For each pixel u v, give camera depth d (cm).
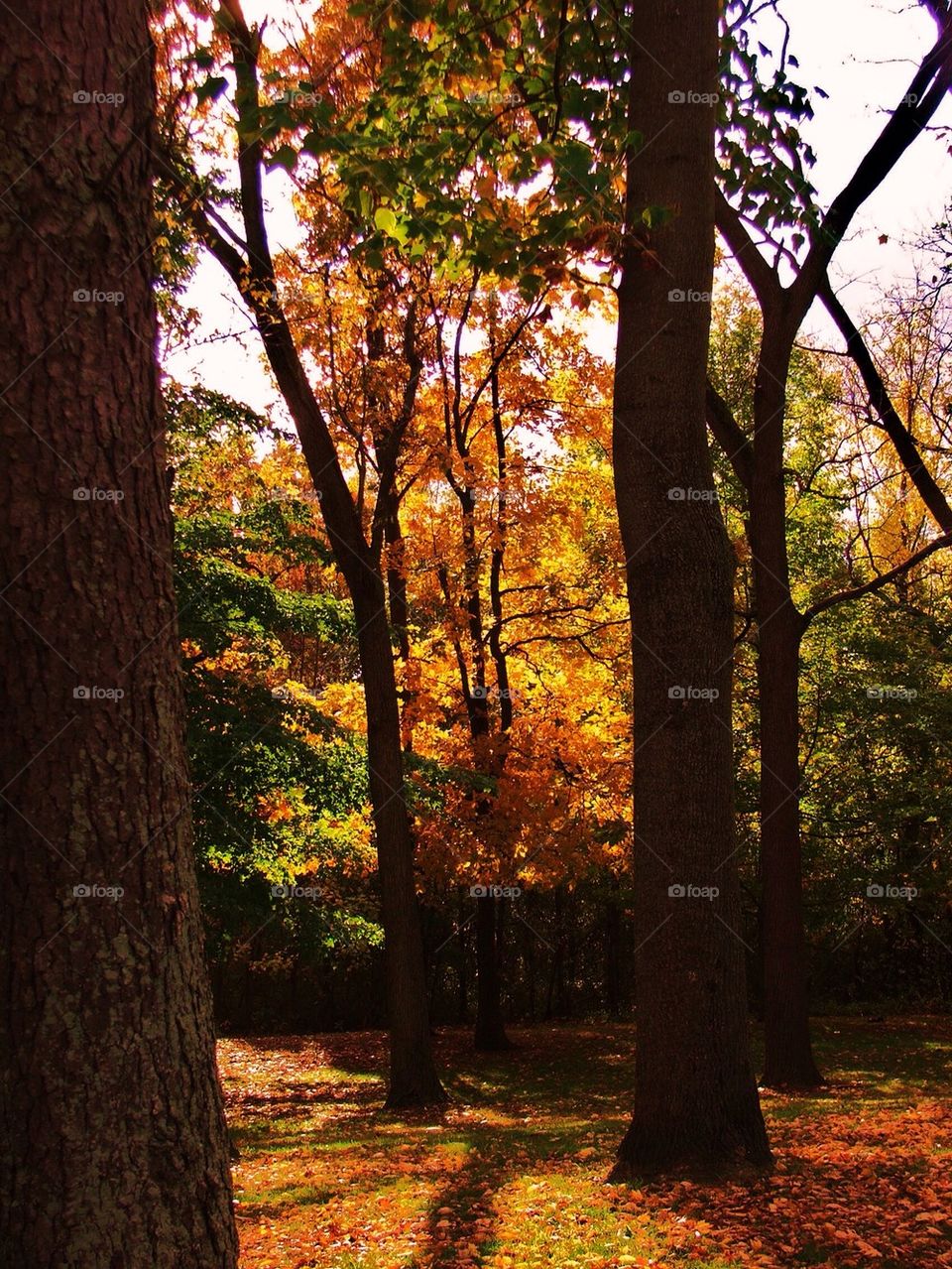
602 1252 580
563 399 2055
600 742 2136
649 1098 755
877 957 2883
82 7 343
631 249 772
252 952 2752
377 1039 2553
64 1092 308
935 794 2161
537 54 961
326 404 1628
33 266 330
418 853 1986
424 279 1596
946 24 1262
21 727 318
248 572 1551
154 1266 313
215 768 1423
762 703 1459
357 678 2259
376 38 891
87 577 329
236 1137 1354
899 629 2295
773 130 1254
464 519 1972
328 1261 604
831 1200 655
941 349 1844
